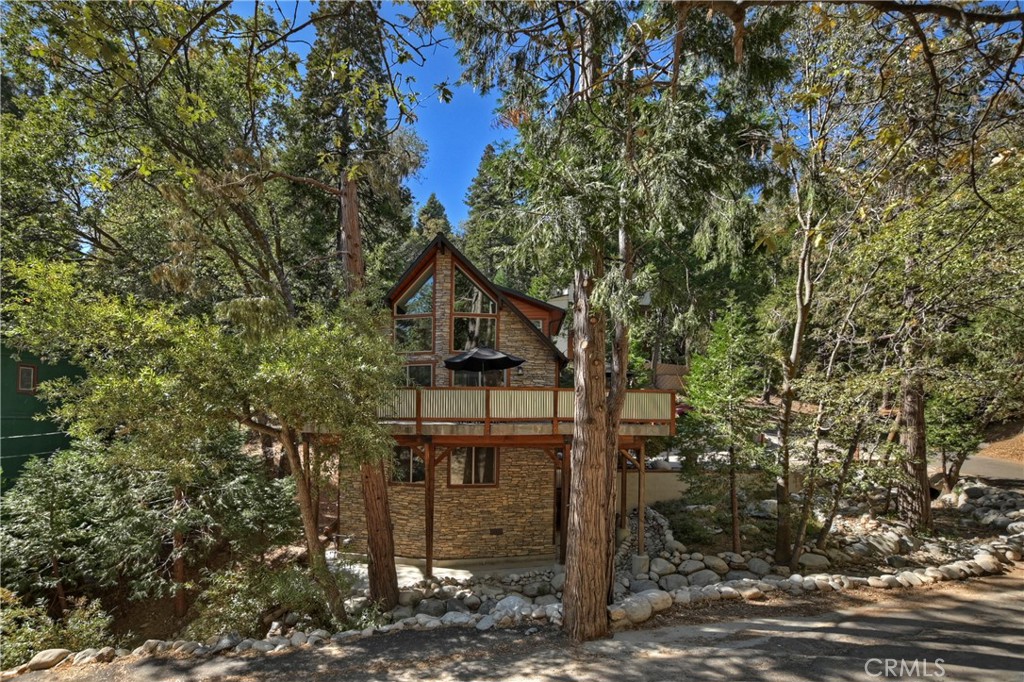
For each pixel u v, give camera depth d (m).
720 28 7.05
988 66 4.24
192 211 8.30
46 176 13.68
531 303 16.36
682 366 24.80
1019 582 9.22
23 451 14.70
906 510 13.34
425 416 11.78
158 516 10.70
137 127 12.44
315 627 9.09
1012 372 9.67
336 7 6.85
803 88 9.96
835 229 10.19
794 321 12.54
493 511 13.77
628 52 7.18
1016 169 7.31
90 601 11.48
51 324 7.87
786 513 11.25
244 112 13.70
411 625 7.84
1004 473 20.89
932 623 7.43
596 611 7.27
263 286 8.70
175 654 7.04
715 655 6.48
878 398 11.36
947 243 9.16
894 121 7.30
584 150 7.40
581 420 7.60
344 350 8.38
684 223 6.57
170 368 7.87
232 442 12.30
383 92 7.38
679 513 14.27
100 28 5.89
